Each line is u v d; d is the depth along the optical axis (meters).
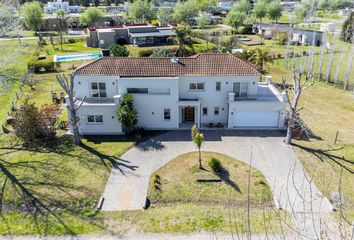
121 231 21.59
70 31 112.12
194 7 121.00
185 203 24.44
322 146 32.41
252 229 21.06
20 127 32.91
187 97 36.12
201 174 27.64
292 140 33.69
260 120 36.34
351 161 29.56
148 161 29.89
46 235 21.23
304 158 30.14
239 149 31.92
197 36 97.88
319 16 139.12
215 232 21.16
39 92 48.75
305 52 70.44
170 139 34.06
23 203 24.36
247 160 29.89
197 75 35.09
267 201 24.31
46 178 27.25
